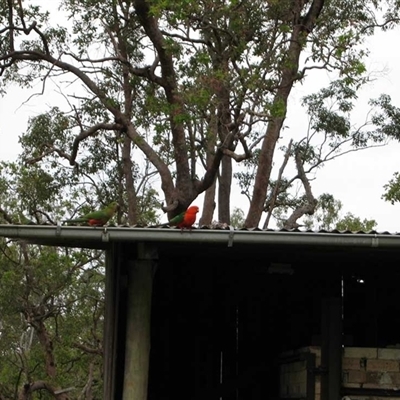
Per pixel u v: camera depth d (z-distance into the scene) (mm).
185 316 12266
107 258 10734
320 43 19453
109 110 22031
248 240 8492
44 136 23969
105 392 10328
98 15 22609
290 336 12281
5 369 24672
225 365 12273
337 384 9742
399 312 12008
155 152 22016
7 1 21953
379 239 8469
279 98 19266
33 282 23234
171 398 12109
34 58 22219
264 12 19484
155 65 21062
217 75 18062
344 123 25906
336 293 12180
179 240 8500
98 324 25141
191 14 18547
